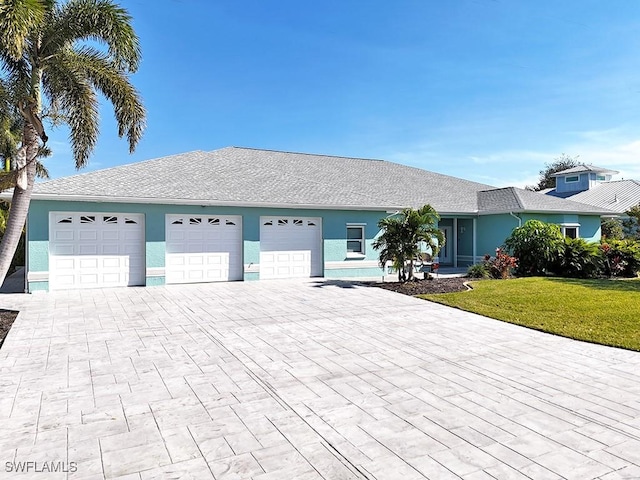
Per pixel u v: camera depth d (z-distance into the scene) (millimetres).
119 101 10945
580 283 13969
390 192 19328
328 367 6031
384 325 8672
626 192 30250
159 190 14148
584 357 6551
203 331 8070
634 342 7223
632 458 3598
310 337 7699
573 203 20578
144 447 3754
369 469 3424
